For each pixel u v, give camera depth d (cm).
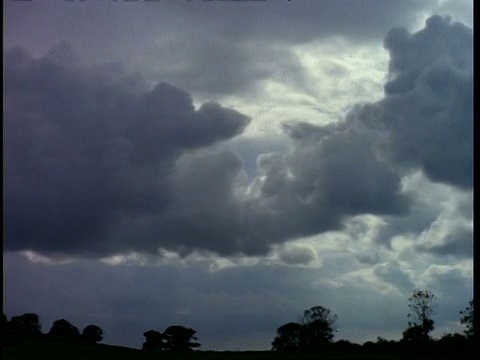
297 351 8869
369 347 8962
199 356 8569
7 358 8581
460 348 8262
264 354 8662
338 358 8131
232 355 8669
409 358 8219
